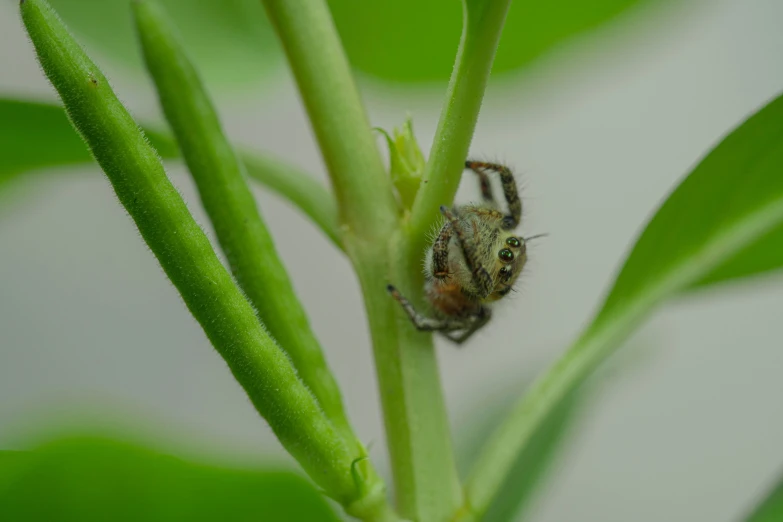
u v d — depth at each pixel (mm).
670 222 146
